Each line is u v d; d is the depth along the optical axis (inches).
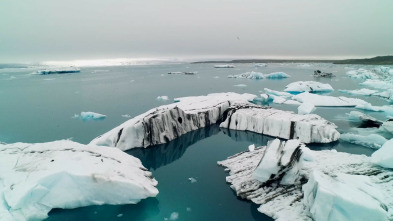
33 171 391.9
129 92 1332.4
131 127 627.5
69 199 379.9
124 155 500.1
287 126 685.3
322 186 335.9
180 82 1702.8
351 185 364.2
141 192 408.2
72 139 684.1
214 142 691.4
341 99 1059.3
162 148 645.3
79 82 1705.2
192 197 436.5
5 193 353.4
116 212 403.2
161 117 676.1
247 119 754.8
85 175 383.2
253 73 1909.4
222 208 404.2
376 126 757.9
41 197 368.8
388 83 1471.5
